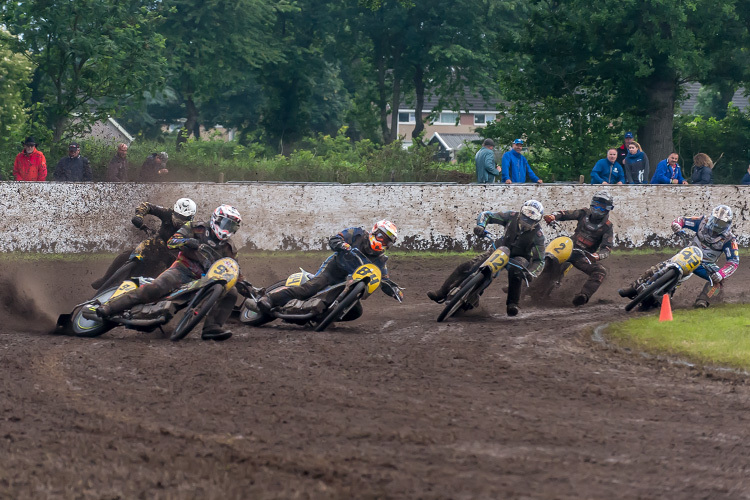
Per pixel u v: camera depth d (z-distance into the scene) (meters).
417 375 20.09
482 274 27.33
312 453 14.37
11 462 13.75
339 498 12.47
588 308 31.48
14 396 17.62
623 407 17.64
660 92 78.00
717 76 78.25
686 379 20.14
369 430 15.62
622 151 55.31
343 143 122.81
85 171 51.06
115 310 23.77
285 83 140.75
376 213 46.91
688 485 13.22
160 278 24.02
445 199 47.25
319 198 46.47
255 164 80.06
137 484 12.94
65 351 22.11
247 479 13.19
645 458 14.45
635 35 74.19
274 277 39.00
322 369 20.52
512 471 13.69
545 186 48.06
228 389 18.45
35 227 44.78
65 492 12.58
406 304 32.91
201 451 14.41
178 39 120.56
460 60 127.31
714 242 30.86
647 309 30.69
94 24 78.00
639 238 49.16
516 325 27.48
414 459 14.17
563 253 31.98
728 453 14.76
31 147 50.59
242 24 124.31
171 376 19.56
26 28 77.38
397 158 72.00
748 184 54.22
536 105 80.94
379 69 135.62
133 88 81.25
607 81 77.94
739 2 75.44
